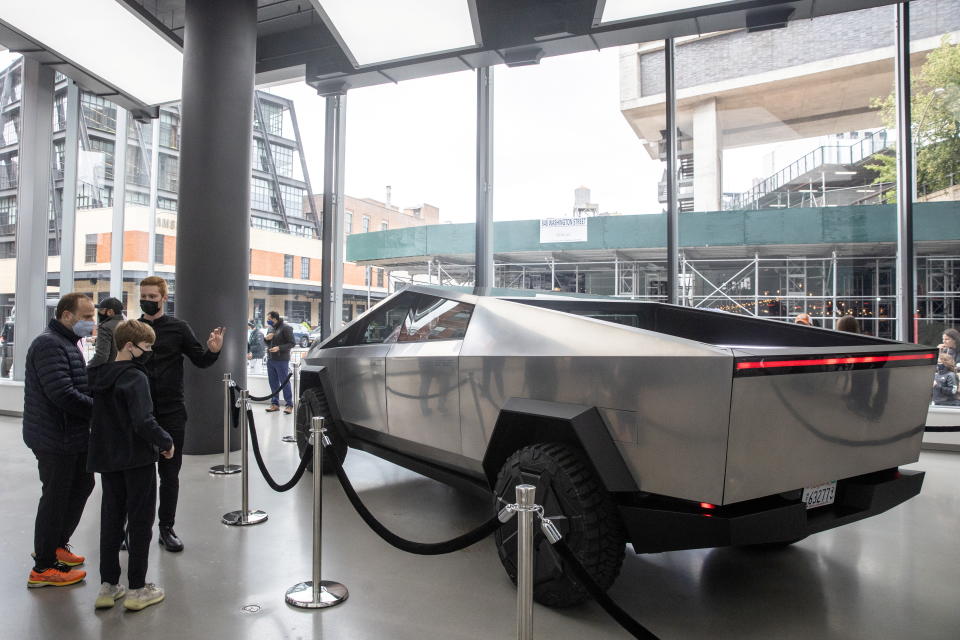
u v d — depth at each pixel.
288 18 6.63
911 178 5.70
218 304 5.19
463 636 2.12
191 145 5.22
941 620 2.25
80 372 2.65
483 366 2.67
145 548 2.38
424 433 3.07
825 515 2.13
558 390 2.33
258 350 8.66
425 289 3.45
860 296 5.98
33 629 2.18
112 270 8.40
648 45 6.50
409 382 3.20
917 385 2.39
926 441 5.39
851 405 2.13
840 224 6.05
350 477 4.39
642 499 2.12
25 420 2.58
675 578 2.63
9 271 7.89
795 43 6.11
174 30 6.95
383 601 2.40
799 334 2.88
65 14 5.55
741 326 3.10
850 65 5.95
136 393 2.31
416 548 1.97
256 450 3.03
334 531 3.23
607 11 5.03
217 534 3.18
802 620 2.24
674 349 1.98
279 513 3.54
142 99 7.38
